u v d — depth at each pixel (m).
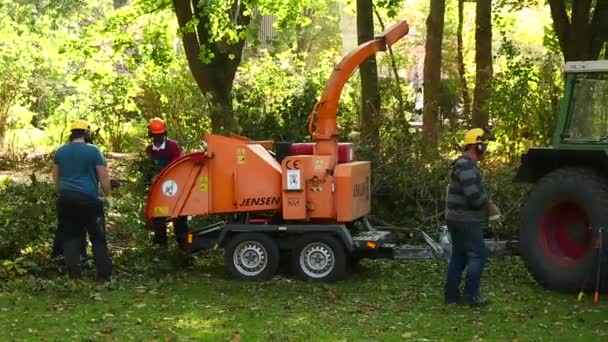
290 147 10.07
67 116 22.58
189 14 16.53
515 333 7.52
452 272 8.61
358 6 14.88
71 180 9.22
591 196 8.88
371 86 14.06
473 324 7.83
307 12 31.55
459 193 8.48
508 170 11.83
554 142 9.56
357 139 12.43
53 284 9.05
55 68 23.86
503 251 10.02
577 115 9.47
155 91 20.61
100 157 9.33
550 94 16.48
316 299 8.83
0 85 22.00
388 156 11.95
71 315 8.03
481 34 19.03
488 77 18.06
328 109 9.77
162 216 10.12
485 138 8.54
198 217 11.55
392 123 12.46
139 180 12.27
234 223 10.05
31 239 10.56
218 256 11.12
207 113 14.30
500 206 11.20
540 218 9.36
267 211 9.89
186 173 10.06
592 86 9.41
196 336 7.35
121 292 9.05
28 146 21.95
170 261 10.28
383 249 9.82
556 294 9.12
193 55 16.39
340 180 9.64
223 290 9.23
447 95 18.67
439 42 18.23
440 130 12.66
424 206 11.78
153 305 8.48
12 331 7.43
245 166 9.88
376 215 11.69
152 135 11.29
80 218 9.26
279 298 8.87
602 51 19.86
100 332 7.44
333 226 9.59
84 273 9.79
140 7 19.75
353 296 8.98
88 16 25.44
